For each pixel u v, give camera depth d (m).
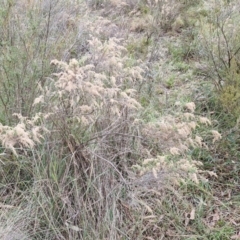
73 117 2.61
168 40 4.71
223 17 4.28
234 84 3.57
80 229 2.56
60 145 2.75
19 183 2.83
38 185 2.68
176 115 3.10
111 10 5.14
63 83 2.44
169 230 2.78
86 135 2.75
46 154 2.75
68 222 2.62
